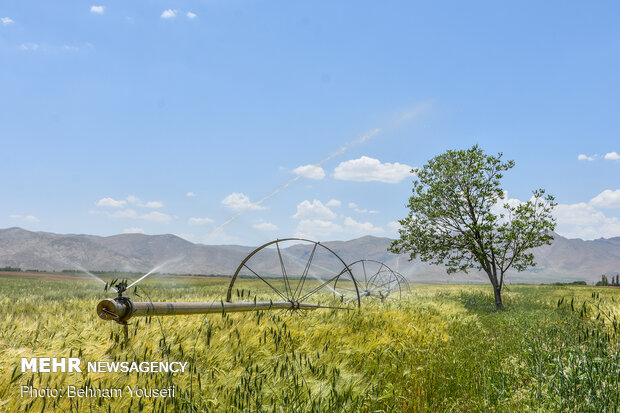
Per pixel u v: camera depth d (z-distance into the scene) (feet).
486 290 147.54
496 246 84.38
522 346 25.71
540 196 86.02
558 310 51.85
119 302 19.56
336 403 14.48
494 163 90.74
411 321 35.45
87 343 17.60
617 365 17.30
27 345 17.85
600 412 14.67
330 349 21.15
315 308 38.91
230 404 13.67
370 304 49.85
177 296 70.13
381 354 22.75
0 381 13.14
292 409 13.69
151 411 12.92
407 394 18.63
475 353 26.55
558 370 17.93
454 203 91.81
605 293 122.11
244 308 29.17
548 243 83.35
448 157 94.94
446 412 16.90
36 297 69.41
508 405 16.55
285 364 16.66
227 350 18.94
